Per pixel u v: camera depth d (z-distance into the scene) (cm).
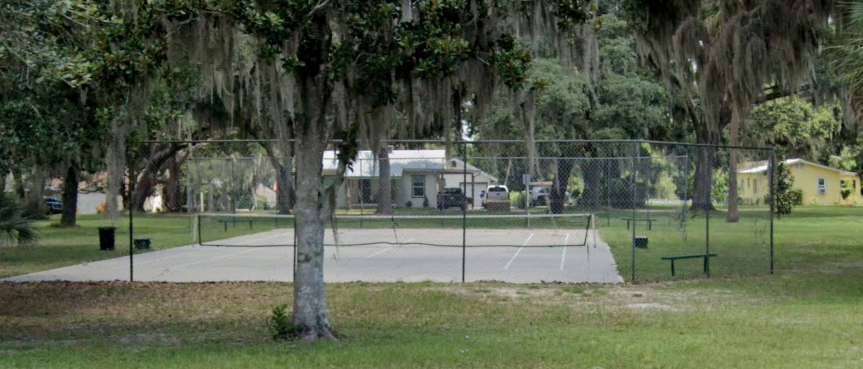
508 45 1058
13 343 1026
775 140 4744
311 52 1014
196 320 1212
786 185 4672
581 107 3388
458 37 1006
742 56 1970
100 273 1878
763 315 1202
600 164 3584
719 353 905
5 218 1716
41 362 877
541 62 3303
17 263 2109
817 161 7819
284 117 1105
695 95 3650
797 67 2002
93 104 1169
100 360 888
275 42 964
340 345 972
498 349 934
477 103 1077
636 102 3459
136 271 1922
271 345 978
